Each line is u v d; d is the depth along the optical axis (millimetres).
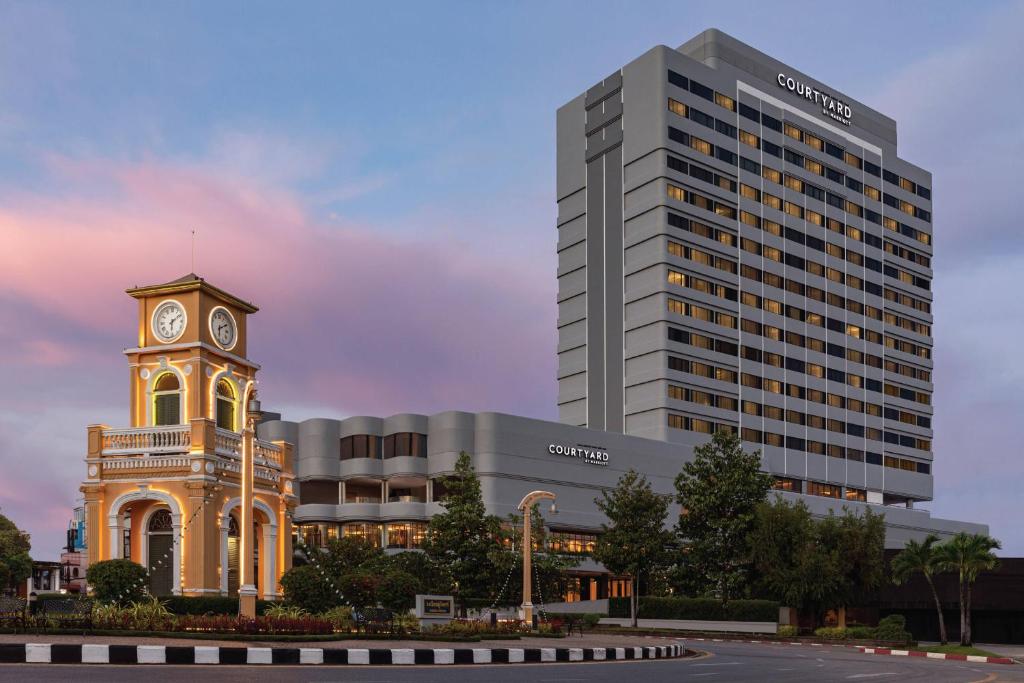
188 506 44031
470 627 39031
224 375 49156
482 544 71250
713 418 128875
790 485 138375
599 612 93625
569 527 105312
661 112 128500
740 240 135500
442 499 79875
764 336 136625
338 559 72438
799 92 147125
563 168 143125
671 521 115625
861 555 70625
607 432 111000
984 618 83938
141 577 40125
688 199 130125
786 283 141000
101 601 38281
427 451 101625
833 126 151625
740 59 140000
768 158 141250
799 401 139750
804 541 69938
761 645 56781
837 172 151250
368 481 103938
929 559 61688
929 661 42781
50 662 22109
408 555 71750
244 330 51594
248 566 31328
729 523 74875
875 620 84750
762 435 134125
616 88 135500
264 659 24484
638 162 131125
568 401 137625
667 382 124562
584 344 136375
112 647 22688
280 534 49781
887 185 159375
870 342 152125
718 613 73750
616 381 130625
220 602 40938
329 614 36000
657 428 124000
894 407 154625
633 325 129125
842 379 146750
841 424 145625
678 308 127062
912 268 161500
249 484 31672
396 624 36781
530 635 43750
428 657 27641
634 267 129875
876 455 150375
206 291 48531
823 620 74688
